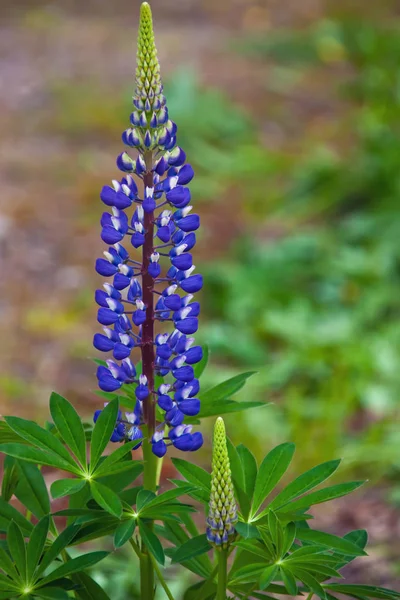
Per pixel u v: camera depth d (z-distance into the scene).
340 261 8.11
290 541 2.70
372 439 6.11
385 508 5.54
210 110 10.98
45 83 12.20
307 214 9.31
